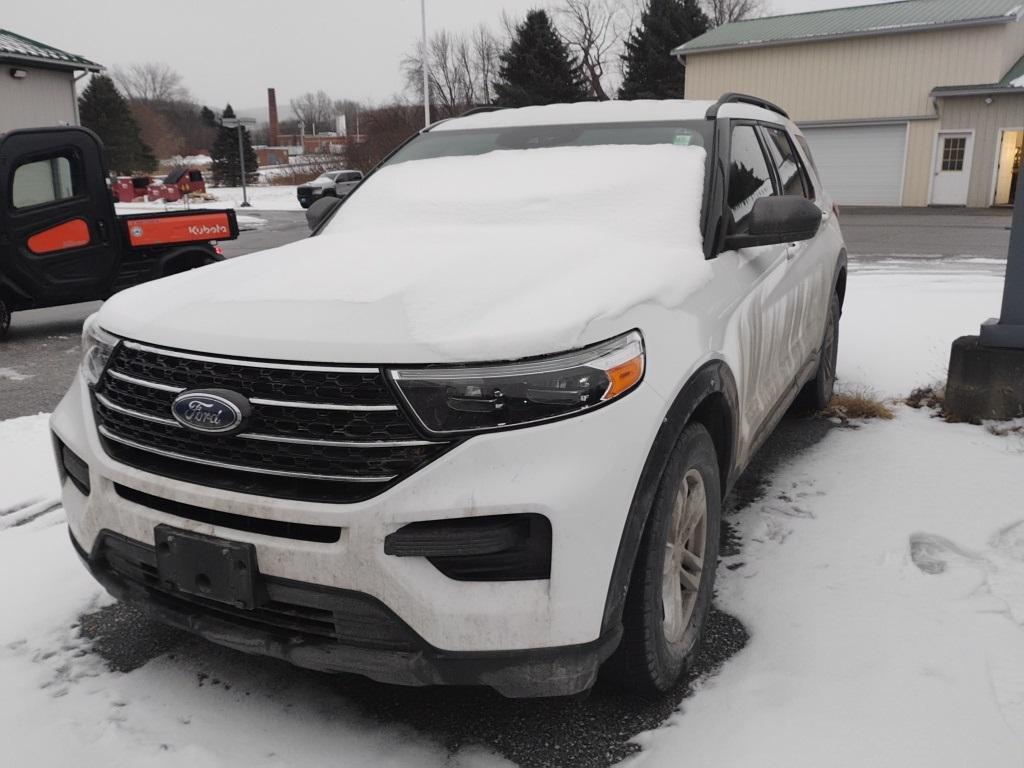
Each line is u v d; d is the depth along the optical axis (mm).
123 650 2715
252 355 2029
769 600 2904
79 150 8633
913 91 25156
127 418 2273
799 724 2256
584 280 2312
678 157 3178
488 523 1939
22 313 10695
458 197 3291
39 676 2568
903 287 9375
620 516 2020
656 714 2348
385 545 1929
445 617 1938
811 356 4320
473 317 2066
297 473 2002
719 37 28844
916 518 3480
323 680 2551
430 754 2213
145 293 2543
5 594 3061
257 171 64062
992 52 23797
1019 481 3822
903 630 2688
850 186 26797
